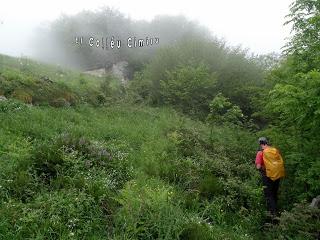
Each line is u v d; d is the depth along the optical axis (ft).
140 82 67.31
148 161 29.37
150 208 19.63
